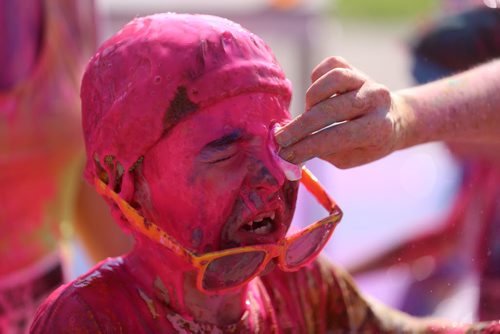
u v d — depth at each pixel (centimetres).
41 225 302
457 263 458
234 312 218
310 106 198
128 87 198
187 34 198
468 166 409
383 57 1266
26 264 297
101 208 332
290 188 205
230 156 196
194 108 194
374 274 482
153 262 213
